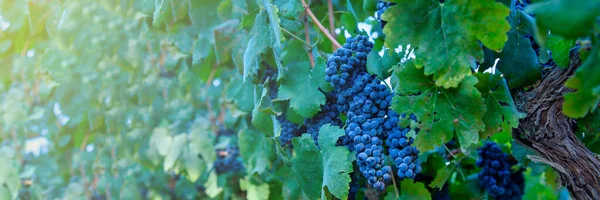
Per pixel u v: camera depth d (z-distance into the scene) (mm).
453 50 750
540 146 820
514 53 800
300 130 1038
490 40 737
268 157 1226
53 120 1558
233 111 1359
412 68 787
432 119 791
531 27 784
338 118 961
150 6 1266
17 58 1444
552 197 1500
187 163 1592
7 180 1482
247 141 1296
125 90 1544
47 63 1434
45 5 1320
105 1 1307
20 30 1381
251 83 1166
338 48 929
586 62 664
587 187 803
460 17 747
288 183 1181
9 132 1526
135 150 1622
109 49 1459
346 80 890
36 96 1521
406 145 827
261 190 1396
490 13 731
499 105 792
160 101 1572
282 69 969
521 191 1169
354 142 858
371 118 861
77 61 1469
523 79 800
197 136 1581
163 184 1785
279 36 906
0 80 1482
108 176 1639
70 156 1616
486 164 1151
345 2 1193
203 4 1219
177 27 1326
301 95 946
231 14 1165
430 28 759
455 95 782
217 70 1446
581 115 676
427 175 1129
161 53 1484
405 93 797
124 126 1587
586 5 638
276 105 1056
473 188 1202
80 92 1505
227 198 1677
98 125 1555
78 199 1601
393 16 768
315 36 1203
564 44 763
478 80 784
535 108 802
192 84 1521
